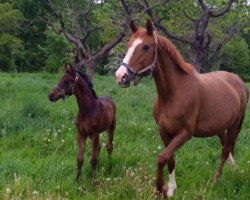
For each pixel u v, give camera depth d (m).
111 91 15.21
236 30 21.25
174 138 5.46
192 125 5.52
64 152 7.26
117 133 8.62
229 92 6.27
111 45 14.92
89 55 16.06
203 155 7.60
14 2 48.59
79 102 6.36
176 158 7.17
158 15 18.45
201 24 15.62
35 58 48.69
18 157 6.58
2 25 41.56
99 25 17.14
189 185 6.00
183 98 5.43
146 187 5.45
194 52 15.84
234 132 6.71
